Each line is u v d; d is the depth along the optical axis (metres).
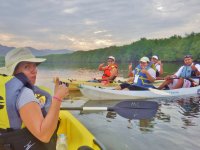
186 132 2.59
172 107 3.80
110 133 2.53
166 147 2.18
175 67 14.93
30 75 1.13
